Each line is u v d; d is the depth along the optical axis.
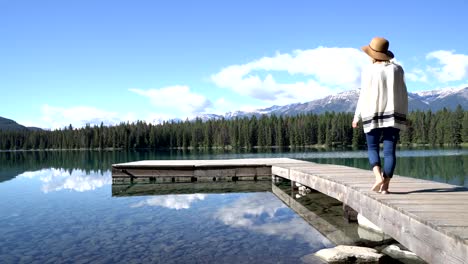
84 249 6.23
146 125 134.25
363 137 100.56
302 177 11.53
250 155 54.81
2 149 147.38
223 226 7.86
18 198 12.23
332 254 5.68
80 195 12.84
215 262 5.55
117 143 128.88
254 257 5.77
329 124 117.38
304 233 7.23
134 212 9.52
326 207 10.11
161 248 6.26
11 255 5.94
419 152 55.31
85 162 39.12
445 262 3.57
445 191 6.05
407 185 6.95
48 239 6.90
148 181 17.38
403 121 5.20
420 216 4.16
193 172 17.33
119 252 6.06
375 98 5.23
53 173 23.22
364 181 7.89
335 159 37.91
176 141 130.62
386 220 5.09
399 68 5.23
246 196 12.29
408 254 5.79
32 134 147.88
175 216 8.96
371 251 5.81
